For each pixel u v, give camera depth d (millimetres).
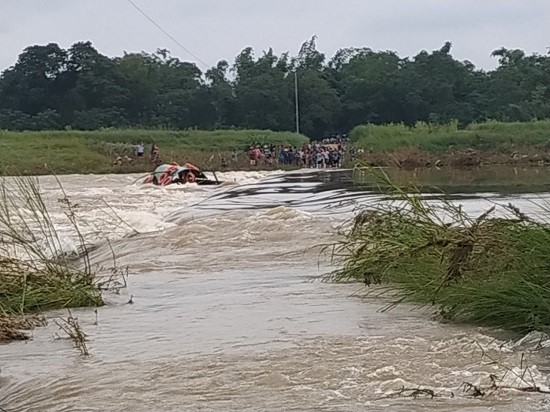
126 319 8281
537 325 6953
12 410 5340
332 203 22094
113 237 16609
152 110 98375
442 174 41062
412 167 54250
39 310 9180
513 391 5145
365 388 5301
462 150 62500
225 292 9750
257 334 7164
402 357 6117
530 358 6031
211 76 105000
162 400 5234
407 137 65375
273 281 10477
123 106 96250
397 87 102938
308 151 58969
